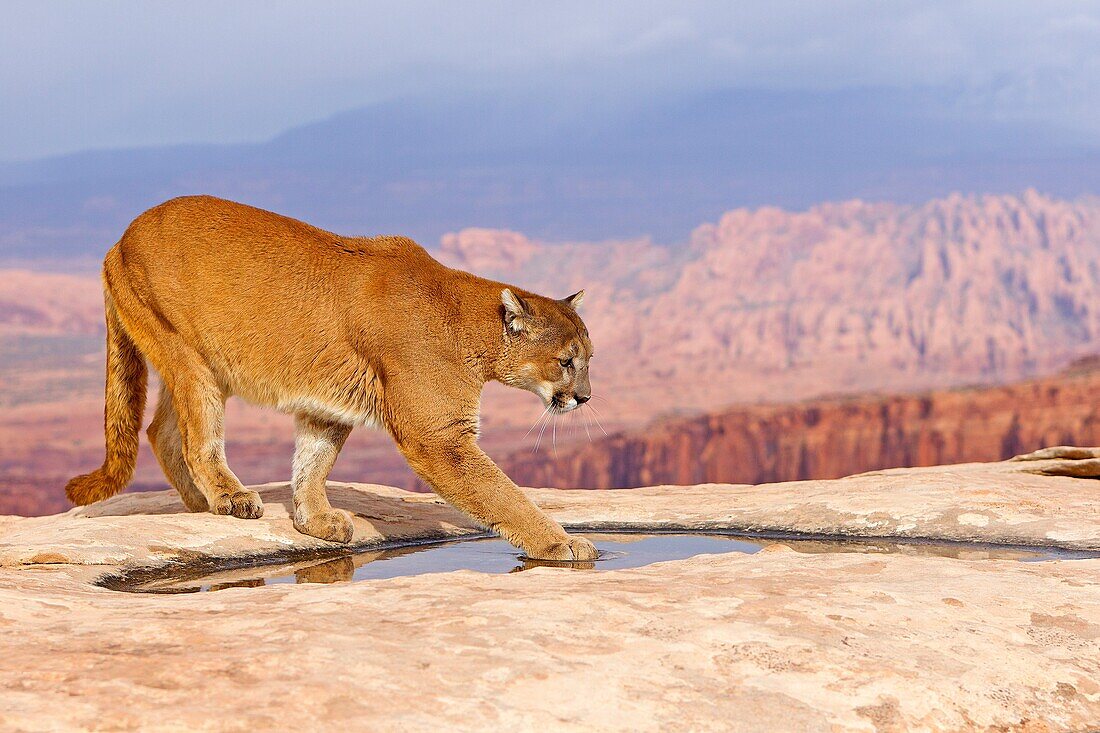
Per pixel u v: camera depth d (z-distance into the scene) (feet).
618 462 386.93
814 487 26.16
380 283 20.24
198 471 21.04
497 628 10.33
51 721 7.79
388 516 22.77
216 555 18.88
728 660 9.96
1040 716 9.93
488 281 21.54
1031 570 13.99
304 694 8.46
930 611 11.82
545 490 28.40
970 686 10.06
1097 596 12.77
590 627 10.53
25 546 17.26
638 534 22.67
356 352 20.22
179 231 20.72
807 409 375.04
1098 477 25.58
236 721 7.95
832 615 11.41
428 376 19.95
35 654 9.30
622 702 8.96
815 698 9.43
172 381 21.08
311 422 21.20
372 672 9.03
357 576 17.70
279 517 21.15
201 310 20.48
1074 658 11.02
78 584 14.44
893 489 23.59
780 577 13.09
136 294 21.15
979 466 28.32
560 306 21.90
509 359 20.93
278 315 20.29
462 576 12.82
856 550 19.88
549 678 9.23
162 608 11.32
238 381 20.86
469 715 8.44
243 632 10.07
